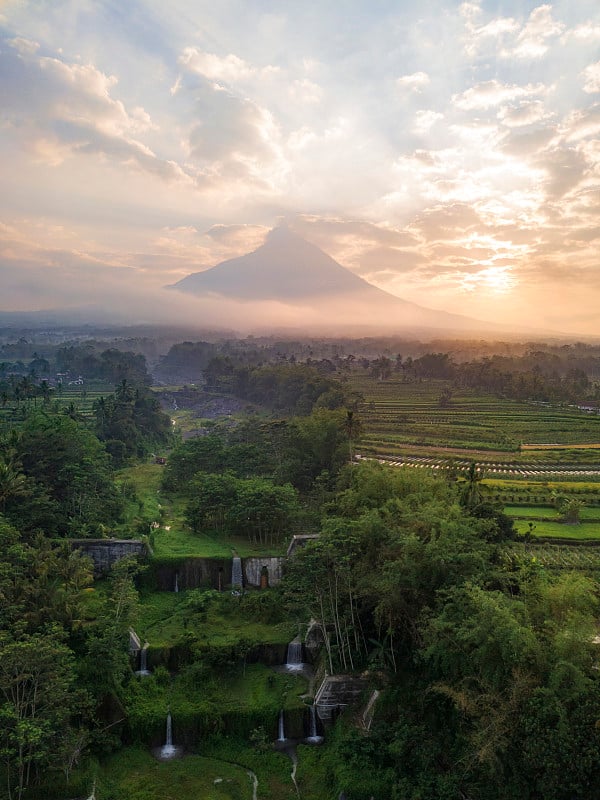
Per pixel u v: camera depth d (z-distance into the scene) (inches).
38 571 1879.9
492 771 1198.3
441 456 4613.7
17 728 1304.1
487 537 2031.3
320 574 1786.4
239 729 1696.6
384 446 4982.8
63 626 1743.4
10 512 2399.1
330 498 2920.8
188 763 1593.3
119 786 1488.7
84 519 2645.2
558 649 1192.8
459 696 1314.0
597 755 1109.1
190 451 3641.7
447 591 1462.8
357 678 1726.1
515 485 3681.1
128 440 4544.8
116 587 1995.6
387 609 1612.9
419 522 1707.7
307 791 1482.5
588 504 3410.4
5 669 1370.6
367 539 1786.4
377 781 1416.1
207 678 1860.2
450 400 7401.6
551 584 1476.4
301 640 2012.8
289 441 3752.5
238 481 2974.9
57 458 2888.8
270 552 2556.6
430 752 1413.6
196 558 2440.9
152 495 3486.7
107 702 1662.2
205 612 2192.4
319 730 1710.1
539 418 6235.2
